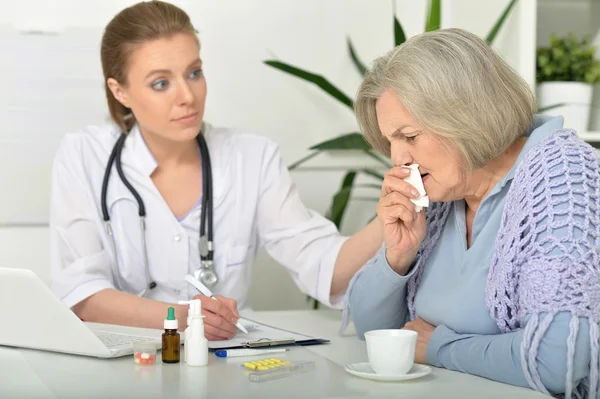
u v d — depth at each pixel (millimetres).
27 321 1257
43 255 2506
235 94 2617
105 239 1919
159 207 1912
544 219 1117
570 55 2525
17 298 1248
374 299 1421
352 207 2734
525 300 1095
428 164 1245
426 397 954
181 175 1958
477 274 1237
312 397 939
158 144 1923
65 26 2482
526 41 2471
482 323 1217
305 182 2680
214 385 1007
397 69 1201
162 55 1766
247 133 2061
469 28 2627
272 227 1987
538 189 1139
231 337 1396
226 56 2604
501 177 1265
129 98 1843
